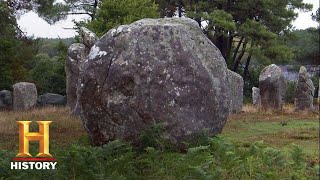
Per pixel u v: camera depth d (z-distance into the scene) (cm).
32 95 2294
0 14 2461
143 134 841
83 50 1658
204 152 766
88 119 918
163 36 899
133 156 788
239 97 1998
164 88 875
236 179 681
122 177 657
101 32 2662
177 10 3653
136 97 873
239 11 3384
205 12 3172
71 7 3203
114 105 880
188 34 921
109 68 894
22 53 2914
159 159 755
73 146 747
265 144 1067
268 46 3216
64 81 2981
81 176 676
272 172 680
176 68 885
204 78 901
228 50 3588
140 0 2853
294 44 4728
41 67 3144
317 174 639
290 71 4553
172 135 870
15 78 2842
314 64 4612
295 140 1143
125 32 906
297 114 1842
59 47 2994
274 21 3353
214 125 911
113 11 2772
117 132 886
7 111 2147
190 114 884
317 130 1328
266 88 2105
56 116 1612
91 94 906
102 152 735
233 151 766
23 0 2600
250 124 1495
